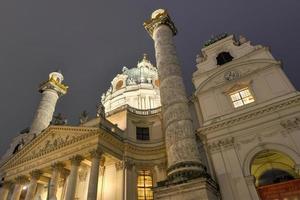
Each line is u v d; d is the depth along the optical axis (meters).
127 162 29.73
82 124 31.94
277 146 22.66
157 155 31.64
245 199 21.53
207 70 32.22
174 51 30.12
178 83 26.77
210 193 19.50
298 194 20.03
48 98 45.97
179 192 19.50
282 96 24.80
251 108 25.89
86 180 31.02
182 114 24.12
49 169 30.44
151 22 33.72
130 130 33.66
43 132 32.97
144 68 62.75
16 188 31.59
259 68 27.91
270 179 29.33
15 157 34.69
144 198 29.66
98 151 26.69
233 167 23.58
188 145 21.88
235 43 32.94
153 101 53.69
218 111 27.78
